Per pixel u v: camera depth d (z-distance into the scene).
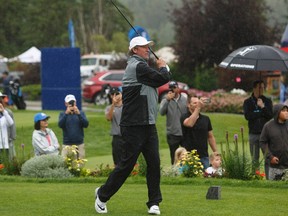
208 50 55.84
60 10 95.62
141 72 11.47
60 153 21.00
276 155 16.08
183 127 17.75
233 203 12.73
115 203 12.80
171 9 59.78
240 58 19.75
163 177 15.92
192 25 56.03
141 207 12.43
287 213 11.84
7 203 12.84
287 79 49.44
